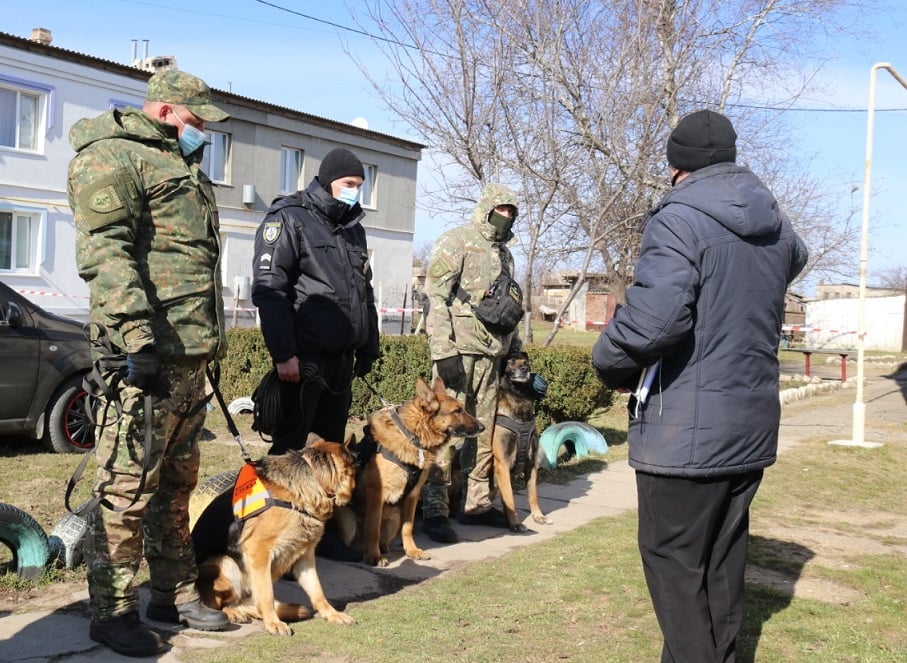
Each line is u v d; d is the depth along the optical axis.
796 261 3.36
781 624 4.16
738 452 3.02
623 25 12.07
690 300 2.93
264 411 4.71
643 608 4.28
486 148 12.40
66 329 7.62
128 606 3.51
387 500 5.09
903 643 3.99
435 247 5.79
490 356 5.83
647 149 12.23
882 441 10.72
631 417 3.21
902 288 52.62
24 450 7.58
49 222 19.42
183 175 3.52
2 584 4.18
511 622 4.06
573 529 6.05
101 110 20.11
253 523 3.83
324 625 3.94
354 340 4.88
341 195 4.83
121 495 3.43
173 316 3.47
